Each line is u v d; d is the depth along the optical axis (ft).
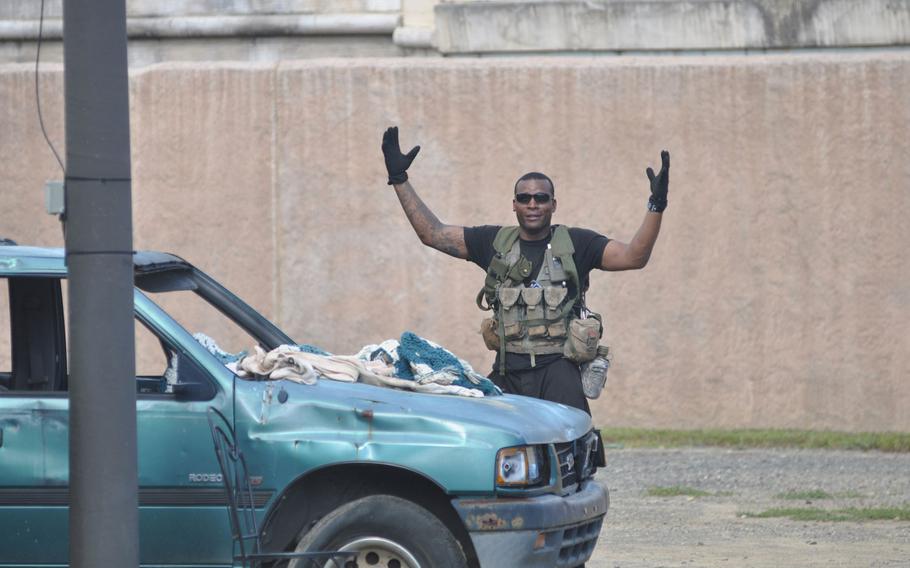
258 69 168.76
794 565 101.76
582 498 78.18
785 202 159.84
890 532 114.32
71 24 64.80
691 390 162.09
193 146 169.89
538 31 169.07
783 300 160.15
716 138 160.76
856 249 158.71
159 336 75.15
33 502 73.87
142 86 170.71
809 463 147.33
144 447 73.67
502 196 164.96
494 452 73.05
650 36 166.50
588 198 163.53
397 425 73.61
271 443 73.31
